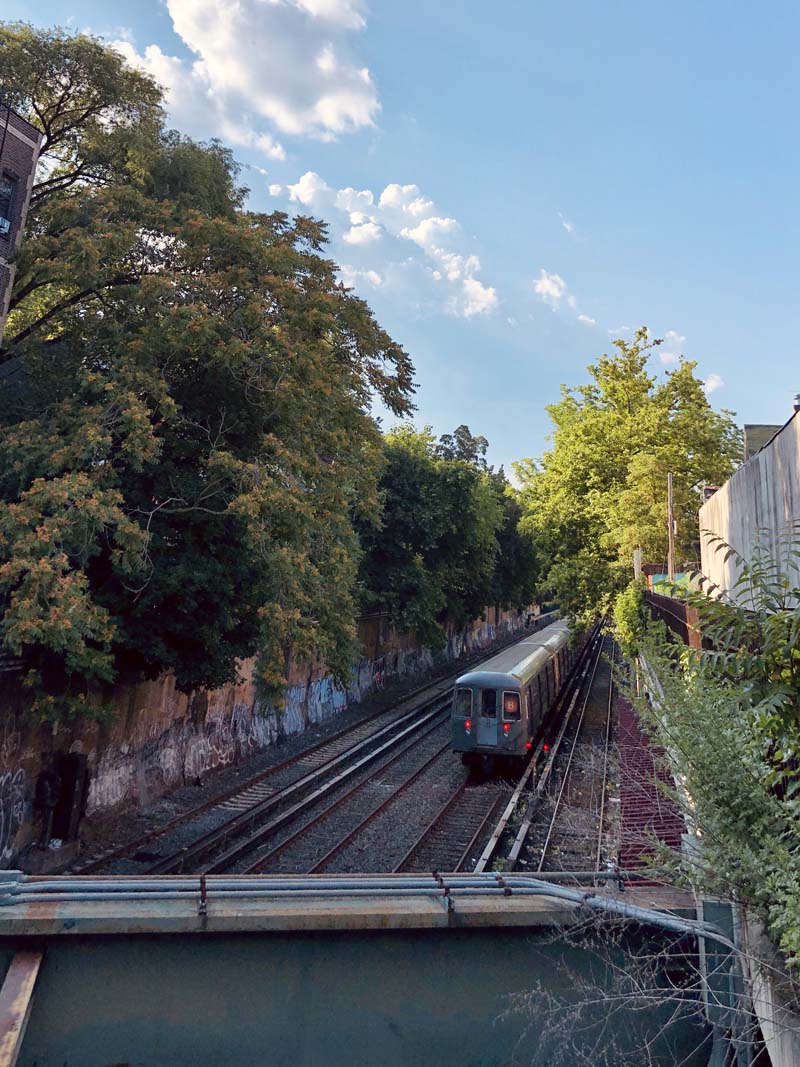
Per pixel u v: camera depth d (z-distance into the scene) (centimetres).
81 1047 463
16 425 1264
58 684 1358
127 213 1439
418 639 3988
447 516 3366
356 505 1855
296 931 479
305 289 1515
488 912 480
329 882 508
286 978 479
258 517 1325
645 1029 483
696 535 2767
